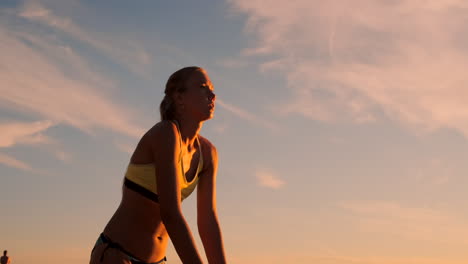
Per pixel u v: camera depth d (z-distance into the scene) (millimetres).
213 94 3027
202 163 3174
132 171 2930
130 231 2896
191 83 2979
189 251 2795
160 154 2836
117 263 2842
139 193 2896
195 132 3043
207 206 3264
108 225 2965
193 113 2984
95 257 2906
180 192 2912
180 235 2795
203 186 3275
